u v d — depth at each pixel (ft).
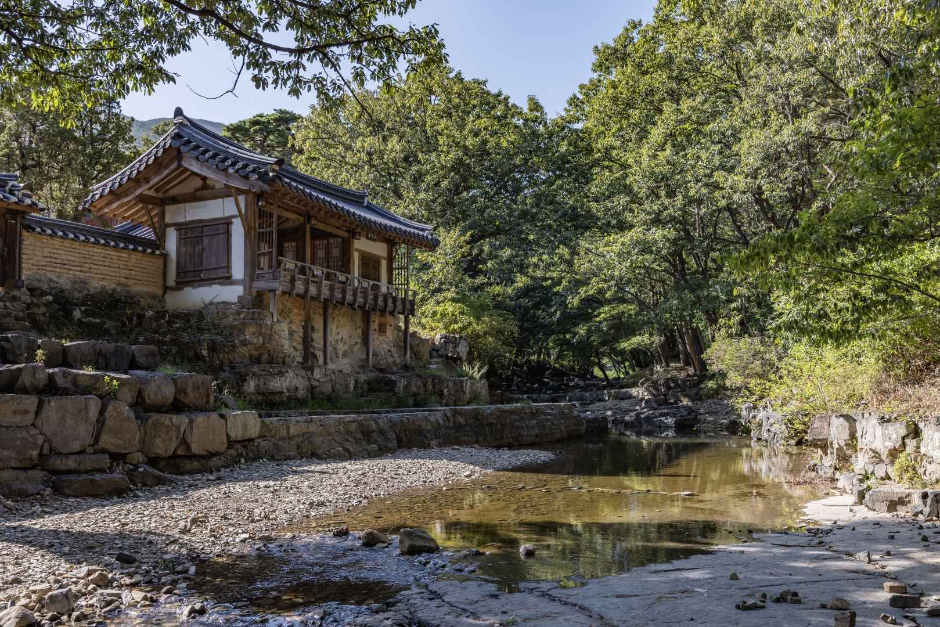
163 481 36.83
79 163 111.14
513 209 147.43
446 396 82.23
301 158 158.51
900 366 40.04
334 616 16.89
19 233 52.60
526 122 159.94
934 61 24.54
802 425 65.41
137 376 39.65
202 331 61.11
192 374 42.93
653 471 50.80
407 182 147.64
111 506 31.17
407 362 84.94
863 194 25.86
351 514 32.01
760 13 94.12
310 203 65.10
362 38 32.40
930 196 24.81
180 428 39.78
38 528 26.05
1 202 50.26
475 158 149.89
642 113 137.08
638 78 138.62
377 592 19.10
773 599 16.75
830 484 39.96
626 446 76.18
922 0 24.94
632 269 120.37
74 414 34.22
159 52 34.24
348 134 153.58
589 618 16.05
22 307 52.26
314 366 66.80
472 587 19.30
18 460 31.73
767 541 24.86
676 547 24.50
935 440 29.58
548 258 137.69
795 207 100.58
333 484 39.70
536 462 57.67
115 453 36.04
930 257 31.91
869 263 27.78
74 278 58.39
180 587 19.52
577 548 24.61
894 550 21.56
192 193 66.54
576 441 84.94
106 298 60.85
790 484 41.32
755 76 99.45
